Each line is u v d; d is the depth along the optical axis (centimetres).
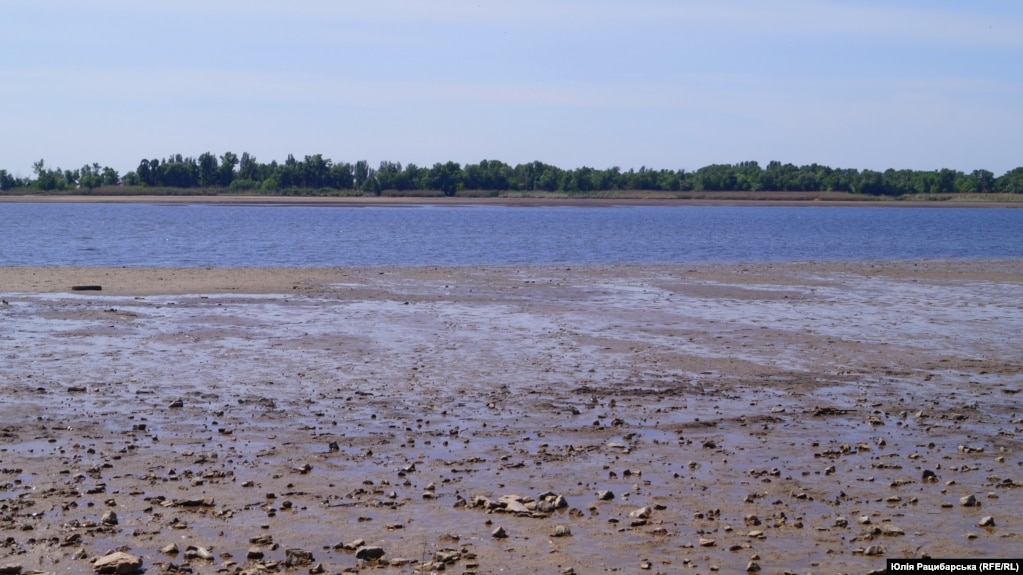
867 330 2312
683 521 976
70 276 3316
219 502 1001
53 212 12012
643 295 3038
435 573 833
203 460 1145
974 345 2105
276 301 2728
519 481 1092
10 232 7031
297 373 1684
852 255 5500
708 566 862
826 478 1127
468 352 1925
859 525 971
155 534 910
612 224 9556
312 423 1338
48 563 834
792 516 995
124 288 2978
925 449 1263
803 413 1452
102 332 2092
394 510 991
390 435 1280
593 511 998
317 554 872
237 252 5191
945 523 980
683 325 2353
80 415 1350
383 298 2839
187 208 13988
